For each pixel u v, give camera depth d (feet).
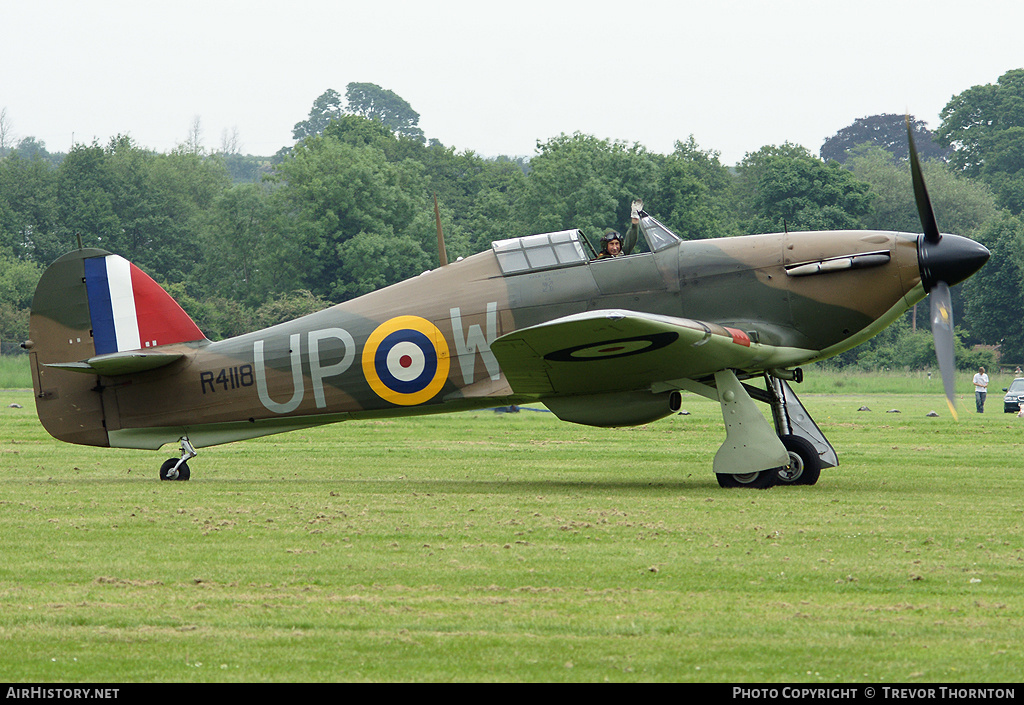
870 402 436.76
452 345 152.76
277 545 96.37
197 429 165.37
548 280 149.79
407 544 96.73
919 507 119.55
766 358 142.41
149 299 167.63
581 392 148.56
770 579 81.56
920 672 59.62
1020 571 84.07
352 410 158.92
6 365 609.83
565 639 65.87
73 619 70.28
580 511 116.98
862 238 144.25
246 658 62.44
